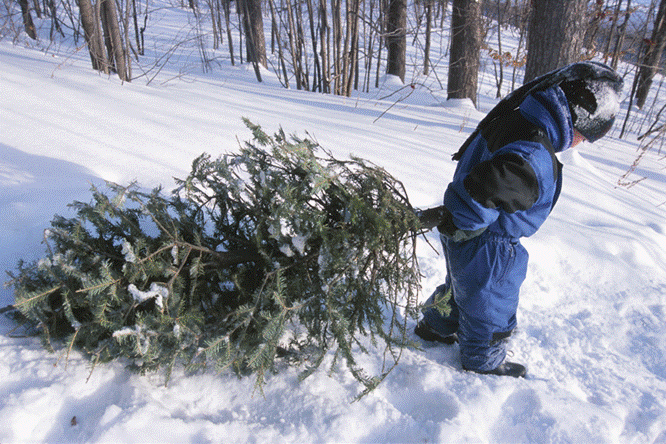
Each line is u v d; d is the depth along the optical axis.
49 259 1.64
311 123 5.05
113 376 1.71
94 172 3.09
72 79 4.97
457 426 1.74
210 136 4.00
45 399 1.53
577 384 2.23
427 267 2.94
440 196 3.68
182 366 1.86
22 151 3.14
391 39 12.17
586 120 1.69
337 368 2.02
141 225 2.41
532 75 6.47
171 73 9.61
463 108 9.01
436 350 2.35
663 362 2.45
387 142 4.73
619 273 3.22
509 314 2.03
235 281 1.76
